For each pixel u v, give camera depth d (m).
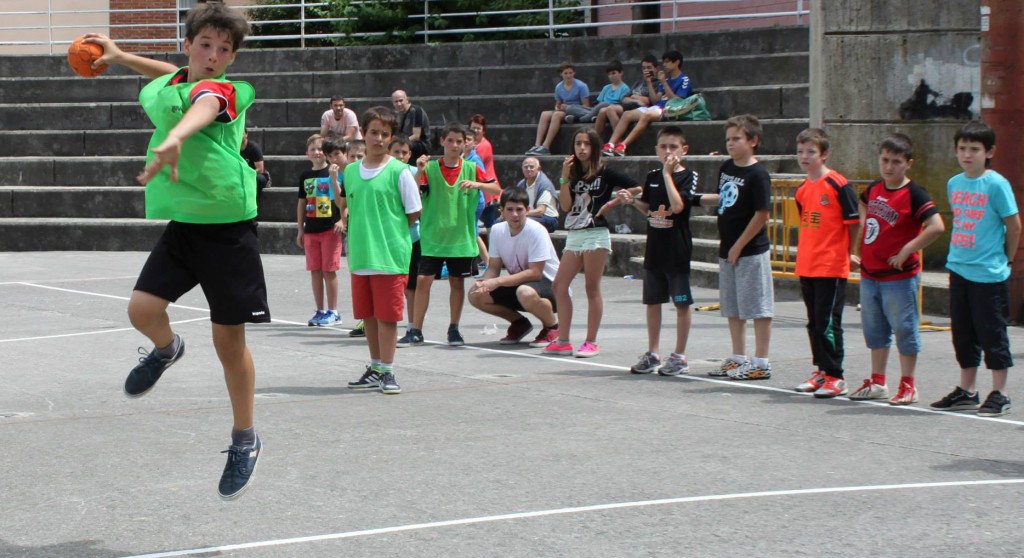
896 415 7.07
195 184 4.53
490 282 9.60
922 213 7.15
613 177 9.01
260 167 17.81
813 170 7.64
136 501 5.29
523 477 5.64
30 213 19.38
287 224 18.12
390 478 5.63
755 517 4.97
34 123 21.12
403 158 9.65
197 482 5.60
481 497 5.30
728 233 8.12
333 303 11.03
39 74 22.42
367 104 20.17
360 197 7.75
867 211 7.41
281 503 5.23
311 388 7.97
